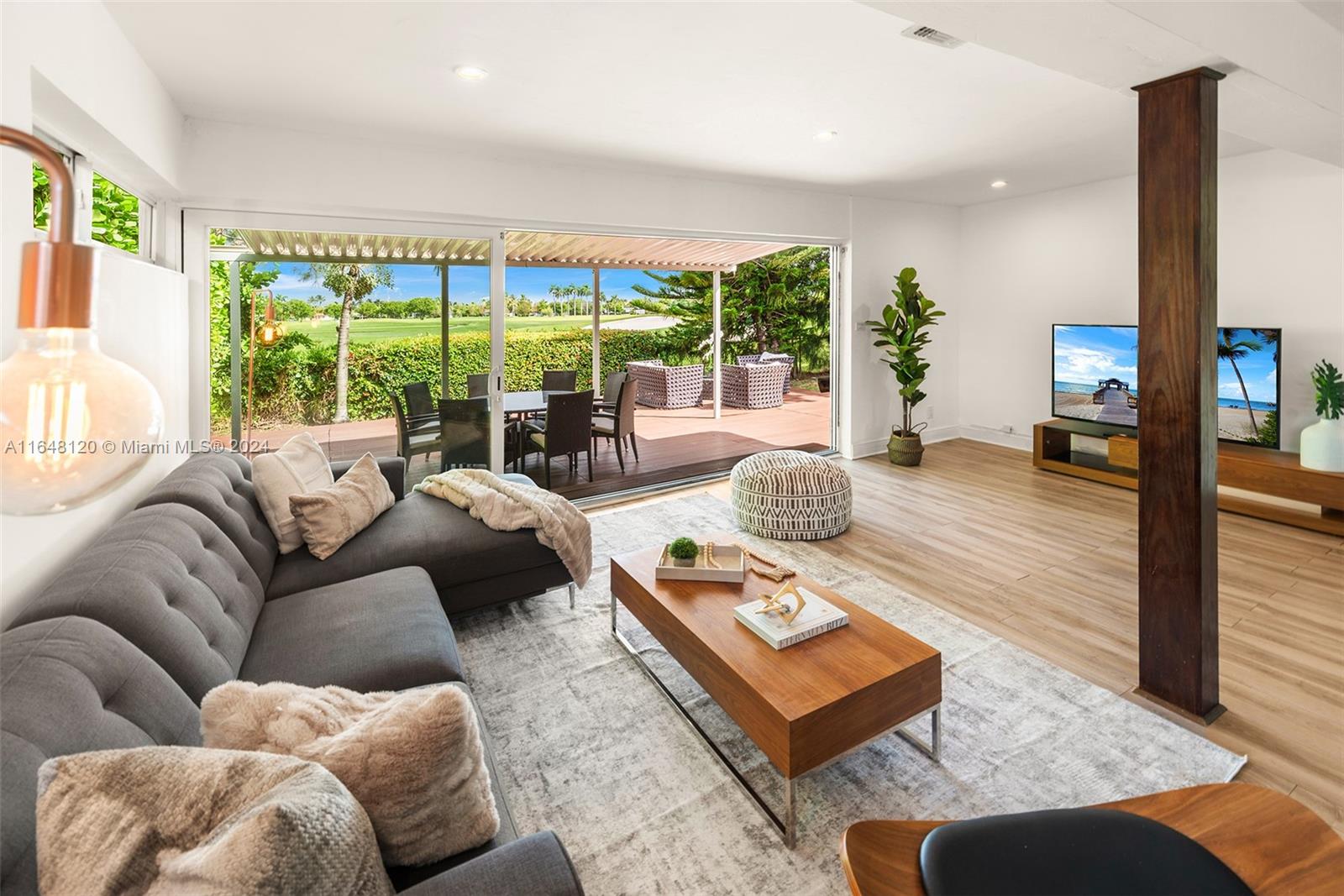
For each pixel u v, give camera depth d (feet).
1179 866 3.18
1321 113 7.93
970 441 21.88
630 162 14.15
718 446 23.22
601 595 10.68
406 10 7.33
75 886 2.48
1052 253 18.93
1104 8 5.32
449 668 6.03
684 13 7.53
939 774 6.43
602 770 6.56
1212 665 7.25
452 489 10.39
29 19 5.28
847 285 19.43
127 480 2.07
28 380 1.85
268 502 8.46
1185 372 6.98
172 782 2.77
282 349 11.96
